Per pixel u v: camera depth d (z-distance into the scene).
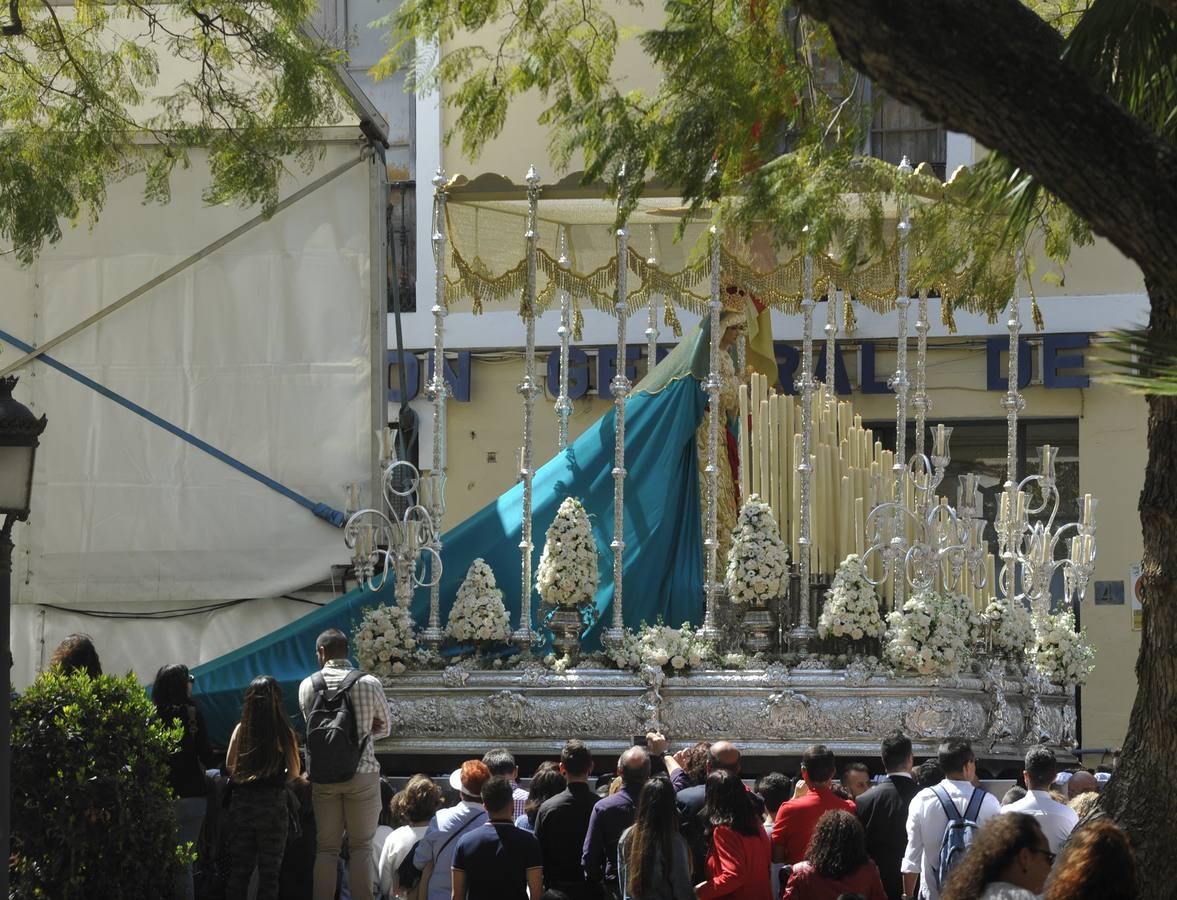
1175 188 6.72
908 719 17.19
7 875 11.09
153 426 19.36
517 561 18.89
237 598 19.22
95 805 12.31
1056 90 6.76
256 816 13.55
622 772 12.72
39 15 18.73
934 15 6.71
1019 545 19.03
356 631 17.84
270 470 19.28
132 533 19.31
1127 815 9.47
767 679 17.28
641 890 11.19
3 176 15.96
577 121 12.75
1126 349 7.12
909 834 12.44
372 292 19.31
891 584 19.23
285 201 19.22
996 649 18.69
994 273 14.66
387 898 13.52
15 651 19.39
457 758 17.61
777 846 13.02
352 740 14.09
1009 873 7.87
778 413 19.33
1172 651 9.44
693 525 19.12
